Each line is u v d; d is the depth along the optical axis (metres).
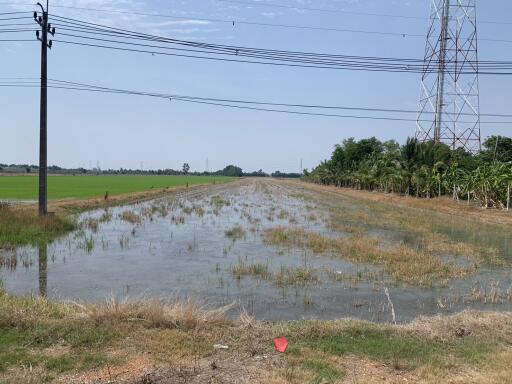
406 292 11.05
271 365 5.87
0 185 60.66
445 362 6.14
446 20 39.31
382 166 56.88
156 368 5.66
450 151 46.41
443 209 36.09
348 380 5.53
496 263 15.02
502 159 45.84
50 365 5.65
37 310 7.58
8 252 15.46
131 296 10.10
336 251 16.44
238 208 36.09
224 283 11.57
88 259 14.58
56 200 35.28
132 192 51.31
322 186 93.38
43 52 22.11
